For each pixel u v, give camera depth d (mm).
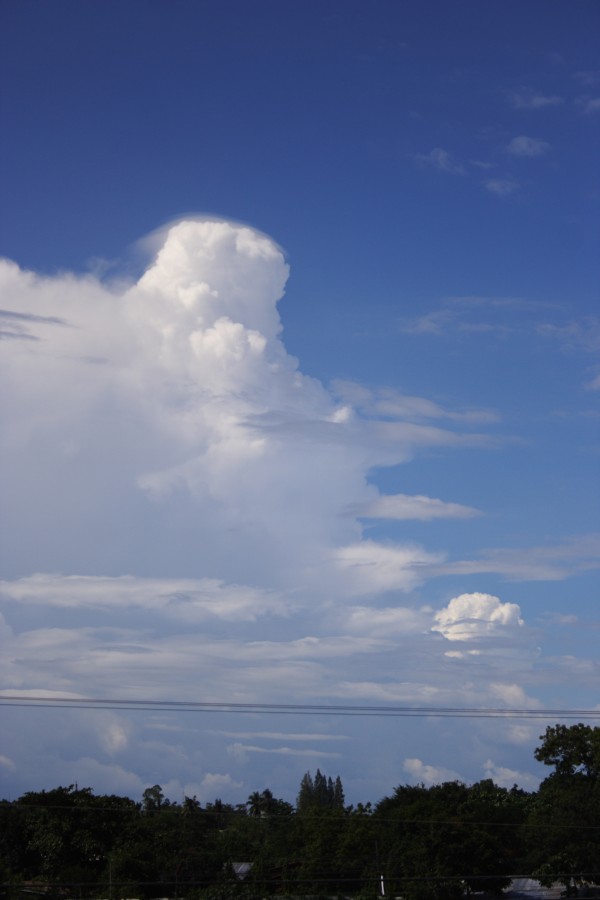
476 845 80000
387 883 77125
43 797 82688
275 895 74750
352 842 81750
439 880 75438
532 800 115375
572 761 103938
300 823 89750
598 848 86750
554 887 85438
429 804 84625
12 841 80000
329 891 78375
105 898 70062
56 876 76688
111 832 82312
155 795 112375
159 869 80562
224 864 83938
